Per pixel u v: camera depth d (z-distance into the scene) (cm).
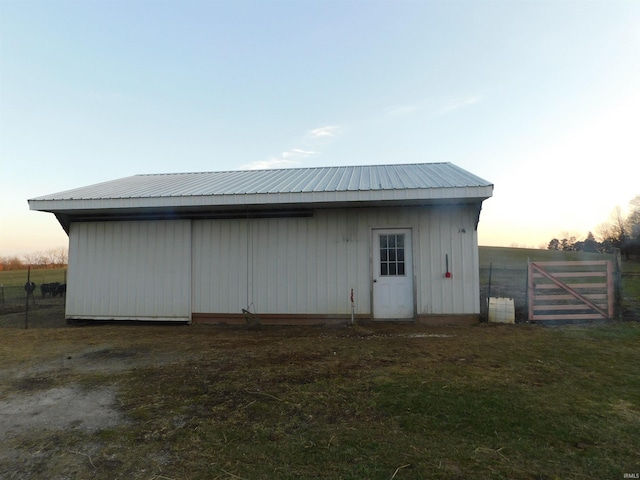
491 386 441
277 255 891
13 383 492
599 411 372
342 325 844
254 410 390
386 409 384
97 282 945
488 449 306
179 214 923
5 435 350
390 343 660
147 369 541
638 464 283
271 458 300
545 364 523
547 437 323
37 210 862
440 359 554
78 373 529
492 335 709
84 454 314
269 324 885
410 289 855
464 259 834
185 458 304
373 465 286
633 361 534
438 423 352
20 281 2031
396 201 791
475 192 720
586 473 272
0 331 845
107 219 949
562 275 834
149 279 927
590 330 735
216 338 739
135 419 378
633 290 1219
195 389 455
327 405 397
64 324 945
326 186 810
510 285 1454
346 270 870
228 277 904
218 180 1055
